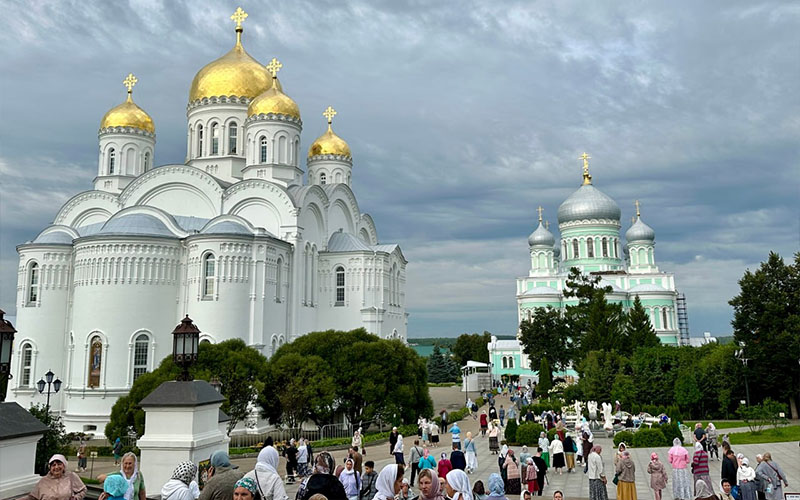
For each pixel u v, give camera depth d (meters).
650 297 102.31
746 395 59.50
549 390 74.88
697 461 24.02
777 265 61.22
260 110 69.25
